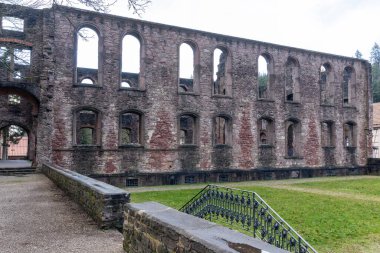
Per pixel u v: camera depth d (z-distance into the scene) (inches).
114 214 350.9
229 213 435.2
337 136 1310.3
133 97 950.4
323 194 766.5
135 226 253.8
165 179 972.6
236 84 1102.4
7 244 296.7
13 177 810.8
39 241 306.0
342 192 805.2
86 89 898.7
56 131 864.3
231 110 1087.6
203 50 1054.4
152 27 983.0
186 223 203.8
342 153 1317.7
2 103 1155.3
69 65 885.8
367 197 724.0
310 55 1262.3
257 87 1139.3
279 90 1184.2
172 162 989.2
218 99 1068.5
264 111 1147.3
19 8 378.0
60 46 879.1
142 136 956.0
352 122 1354.6
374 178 1198.9
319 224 472.1
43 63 863.7
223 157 1064.8
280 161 1167.0
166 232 203.0
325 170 1264.8
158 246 213.2
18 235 324.8
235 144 1087.0
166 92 991.6
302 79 1238.3
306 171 1219.2
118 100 932.0
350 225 466.6
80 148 883.4
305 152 1224.8
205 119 1042.7
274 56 1181.1
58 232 335.9
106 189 381.7
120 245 295.1
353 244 382.9
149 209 250.7
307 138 1232.8
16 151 2043.6
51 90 862.5
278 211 559.5
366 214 539.8
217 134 1370.6
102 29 923.4
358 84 1389.0
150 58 976.9
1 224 366.3
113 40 935.7
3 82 834.2
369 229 446.0
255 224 371.6
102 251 279.3
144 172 948.6
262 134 1512.1
